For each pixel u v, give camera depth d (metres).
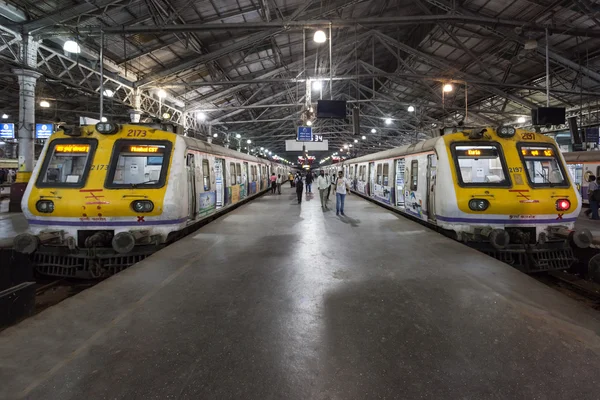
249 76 17.97
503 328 2.85
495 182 6.14
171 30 10.16
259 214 10.61
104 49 12.27
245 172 15.23
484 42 15.23
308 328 2.89
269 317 3.10
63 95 16.97
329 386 2.11
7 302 3.12
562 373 2.22
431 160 7.62
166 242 6.21
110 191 5.68
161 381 2.14
